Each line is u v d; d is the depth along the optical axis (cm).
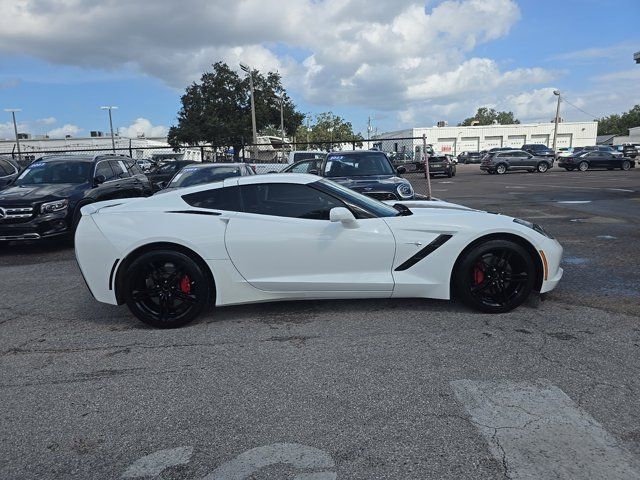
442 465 247
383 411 300
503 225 456
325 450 263
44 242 973
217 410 308
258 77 3878
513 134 7600
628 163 3450
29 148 5641
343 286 455
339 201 472
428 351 384
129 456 265
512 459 250
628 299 499
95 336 446
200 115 3753
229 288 458
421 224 456
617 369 345
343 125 7088
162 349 409
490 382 331
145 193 1220
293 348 399
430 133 7594
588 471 239
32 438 286
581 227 945
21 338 448
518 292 458
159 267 457
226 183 476
